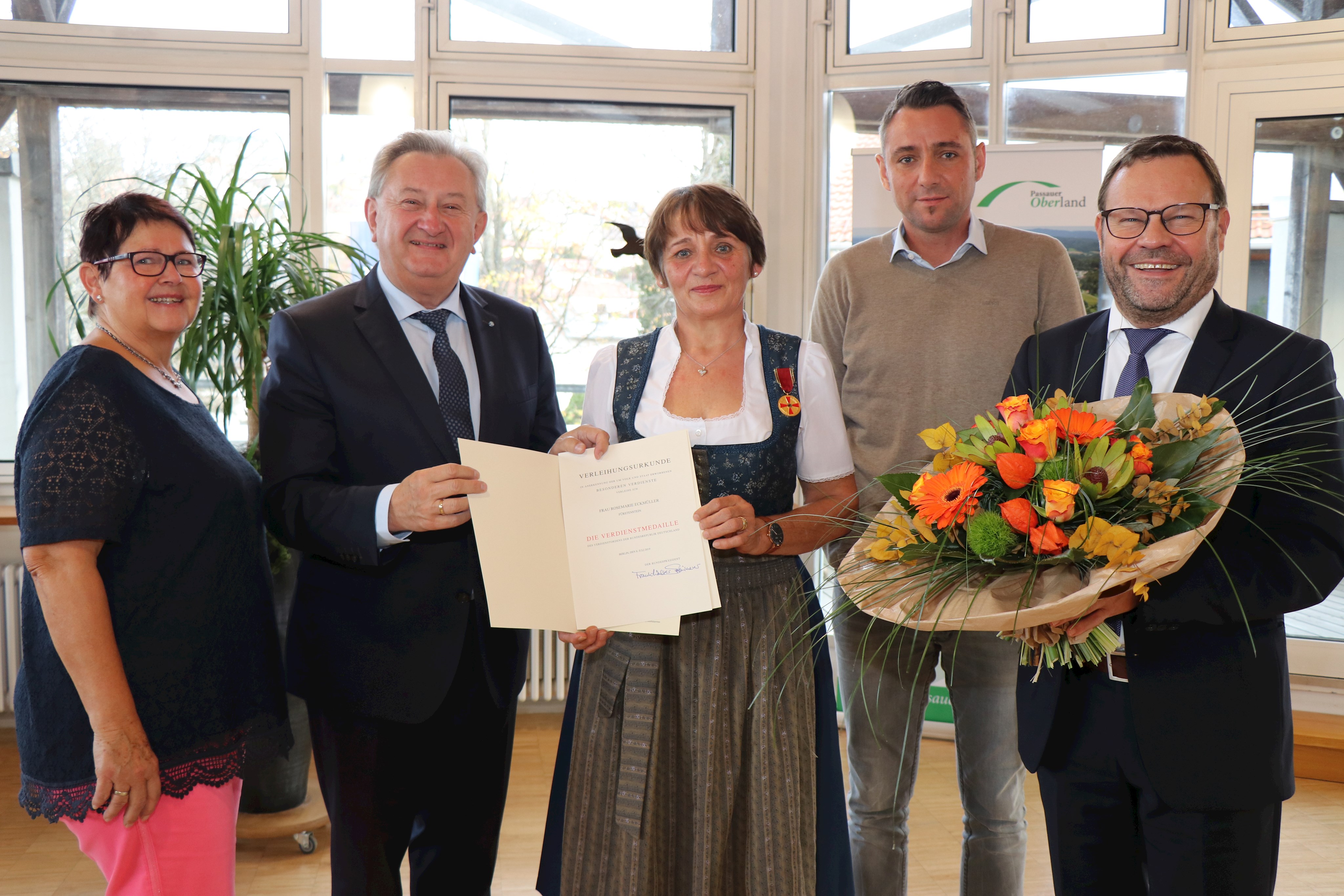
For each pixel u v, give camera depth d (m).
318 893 2.44
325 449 1.65
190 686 1.45
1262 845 1.32
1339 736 3.17
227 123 3.58
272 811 2.71
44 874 2.51
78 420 1.38
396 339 1.70
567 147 3.78
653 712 1.45
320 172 3.58
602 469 1.49
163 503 1.45
